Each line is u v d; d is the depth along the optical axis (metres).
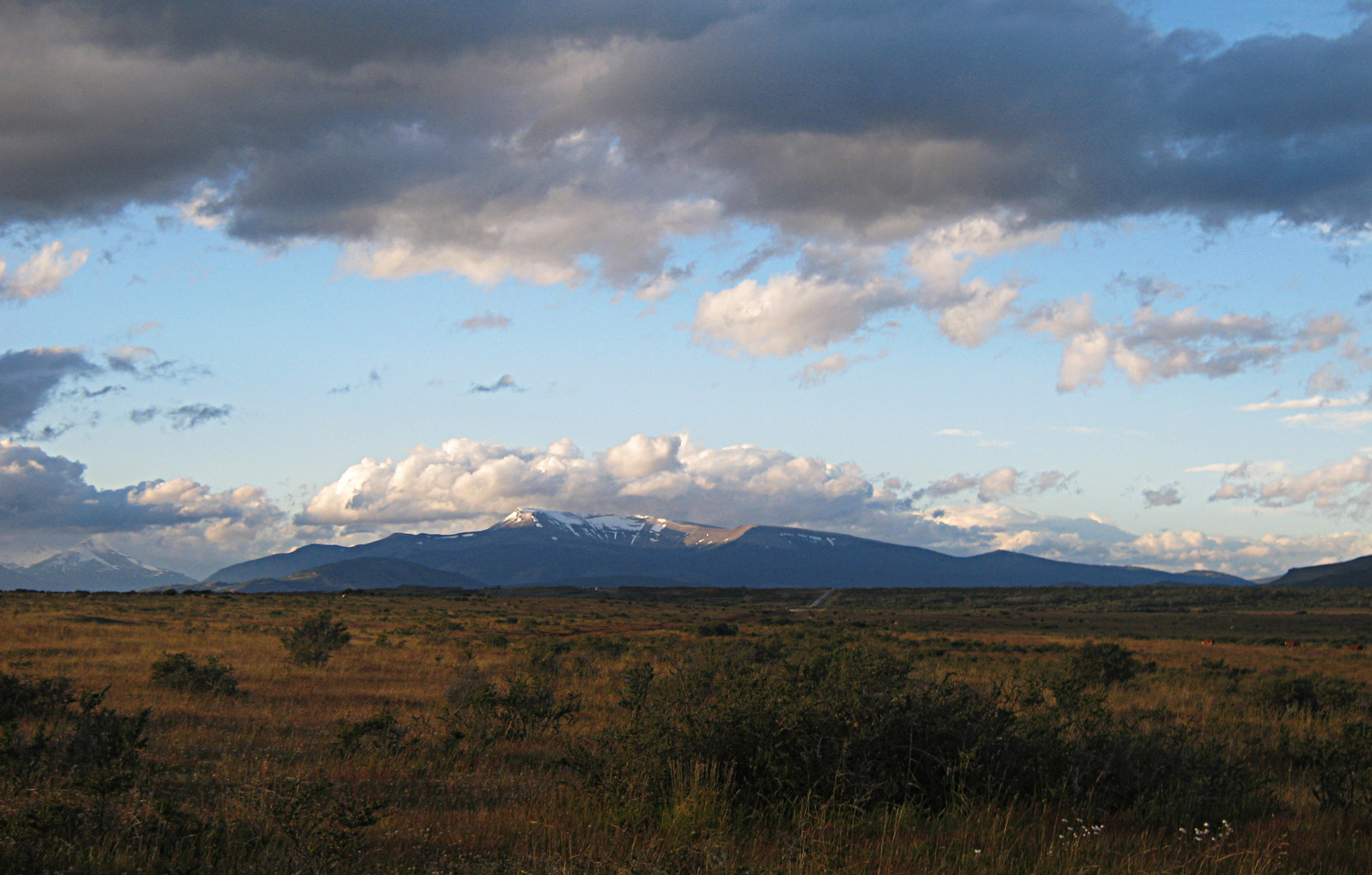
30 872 7.30
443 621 76.94
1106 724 11.84
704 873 7.57
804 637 56.00
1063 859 8.23
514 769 13.55
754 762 10.13
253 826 8.48
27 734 14.34
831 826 9.23
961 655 44.28
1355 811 10.56
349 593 167.25
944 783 10.23
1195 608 155.00
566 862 7.96
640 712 11.61
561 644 43.88
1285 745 14.60
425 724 16.59
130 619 58.75
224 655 33.34
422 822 9.48
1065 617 126.50
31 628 42.72
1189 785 10.75
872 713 10.53
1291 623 113.50
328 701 21.42
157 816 8.34
